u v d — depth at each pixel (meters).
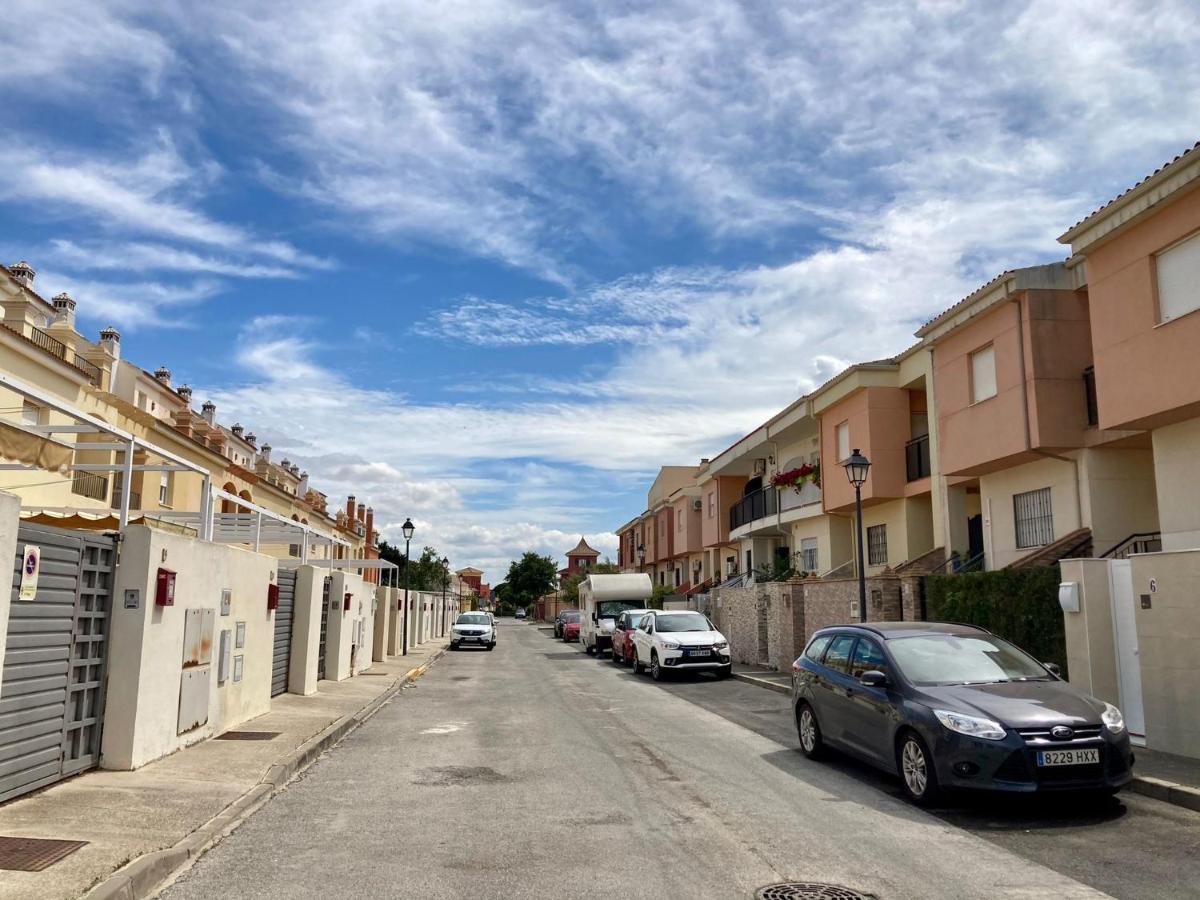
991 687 7.94
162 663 8.96
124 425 23.72
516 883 5.45
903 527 21.59
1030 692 7.80
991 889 5.32
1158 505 12.45
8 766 6.77
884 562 22.97
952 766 7.17
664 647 20.61
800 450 28.50
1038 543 15.72
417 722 13.32
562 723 13.09
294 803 7.73
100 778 7.91
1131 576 9.67
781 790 8.26
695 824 6.94
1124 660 9.96
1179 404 11.25
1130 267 12.09
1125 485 14.27
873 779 8.78
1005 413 15.21
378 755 10.35
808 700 10.04
